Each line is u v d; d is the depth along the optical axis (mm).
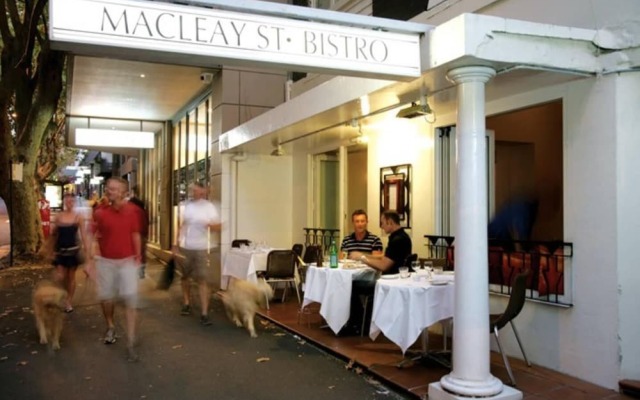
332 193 10055
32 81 13625
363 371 5152
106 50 3457
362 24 4078
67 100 12703
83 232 7898
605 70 4488
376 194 7895
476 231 4164
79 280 11117
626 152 4402
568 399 4230
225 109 10109
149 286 10312
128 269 5914
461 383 4109
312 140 8711
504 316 4504
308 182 9992
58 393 4656
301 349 5969
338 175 9992
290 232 10625
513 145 7637
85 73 10305
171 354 5785
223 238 10031
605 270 4496
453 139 6527
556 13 4902
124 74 10391
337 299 6113
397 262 5961
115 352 5855
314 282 6461
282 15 3811
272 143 9023
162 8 3482
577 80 4727
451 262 6312
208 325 7109
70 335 6590
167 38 3486
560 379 4684
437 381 4664
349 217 9266
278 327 7004
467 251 4168
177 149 14617
